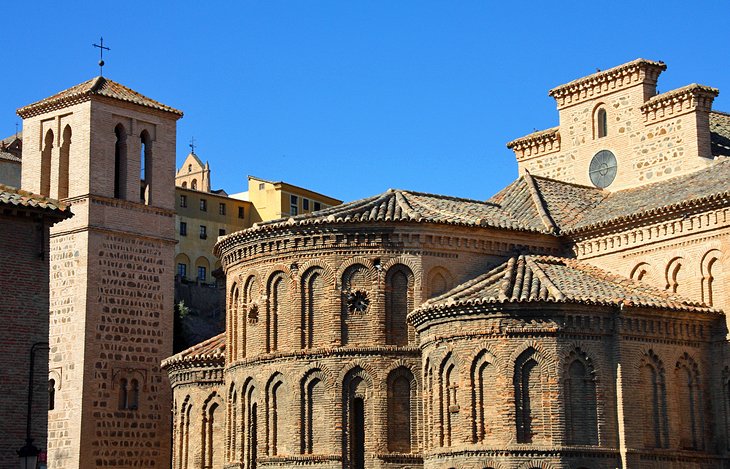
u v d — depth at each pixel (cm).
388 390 6806
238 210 14325
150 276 9362
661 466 6303
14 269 5966
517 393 6184
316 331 6956
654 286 6850
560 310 6216
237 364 7300
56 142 9438
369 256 6925
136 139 9512
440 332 6444
